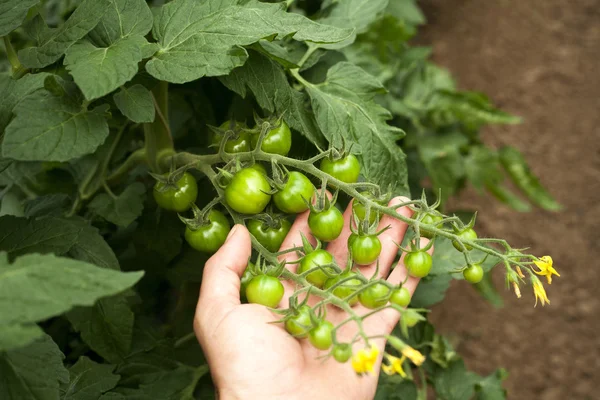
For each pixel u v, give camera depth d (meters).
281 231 0.52
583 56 1.57
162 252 0.60
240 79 0.50
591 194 1.33
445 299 1.20
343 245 0.53
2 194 0.65
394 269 0.51
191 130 0.69
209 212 0.51
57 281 0.36
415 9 1.21
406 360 0.65
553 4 1.68
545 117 1.46
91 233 0.54
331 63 0.60
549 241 1.27
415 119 0.89
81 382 0.52
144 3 0.48
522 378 1.11
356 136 0.54
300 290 0.44
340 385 0.47
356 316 0.42
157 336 0.60
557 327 1.17
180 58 0.45
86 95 0.41
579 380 1.10
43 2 0.66
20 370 0.40
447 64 1.55
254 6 0.48
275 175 0.48
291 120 0.52
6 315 0.34
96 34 0.47
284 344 0.46
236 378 0.45
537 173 1.37
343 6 0.60
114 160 0.63
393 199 0.52
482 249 0.47
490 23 1.65
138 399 0.57
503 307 1.19
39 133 0.42
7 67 0.77
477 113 0.89
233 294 0.47
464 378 0.68
